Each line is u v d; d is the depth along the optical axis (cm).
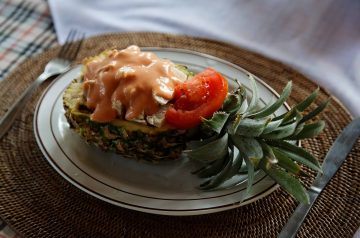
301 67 61
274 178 39
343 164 47
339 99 57
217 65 53
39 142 45
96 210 42
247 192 39
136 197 41
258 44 64
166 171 44
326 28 66
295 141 44
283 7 69
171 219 42
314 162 40
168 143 43
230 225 41
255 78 52
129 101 42
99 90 43
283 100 41
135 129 42
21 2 68
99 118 42
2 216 41
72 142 45
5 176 44
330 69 61
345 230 42
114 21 67
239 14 68
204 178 43
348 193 44
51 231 40
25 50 61
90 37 60
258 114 41
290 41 65
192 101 42
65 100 45
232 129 39
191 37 62
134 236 40
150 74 43
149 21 67
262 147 40
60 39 63
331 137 49
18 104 50
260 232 41
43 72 55
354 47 64
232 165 42
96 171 43
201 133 43
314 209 43
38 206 42
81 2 69
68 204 42
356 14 68
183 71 47
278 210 43
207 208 40
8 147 47
